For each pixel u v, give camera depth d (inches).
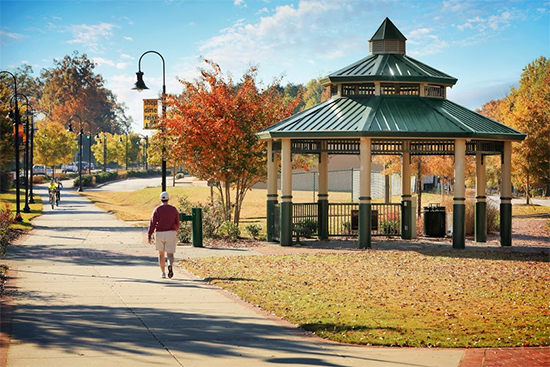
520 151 1417.3
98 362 307.7
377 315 437.7
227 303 472.4
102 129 6510.8
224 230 971.9
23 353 322.0
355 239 980.6
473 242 947.3
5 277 581.9
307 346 354.0
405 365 316.5
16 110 1357.0
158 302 470.3
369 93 926.4
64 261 708.0
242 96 1054.4
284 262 715.4
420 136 828.0
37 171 4037.9
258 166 1072.2
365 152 845.8
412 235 981.8
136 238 984.3
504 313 448.8
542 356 336.5
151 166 5344.5
